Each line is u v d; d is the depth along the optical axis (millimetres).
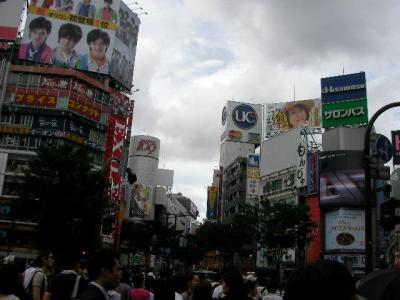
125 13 70938
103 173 33406
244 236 60469
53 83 62250
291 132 74438
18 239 57219
